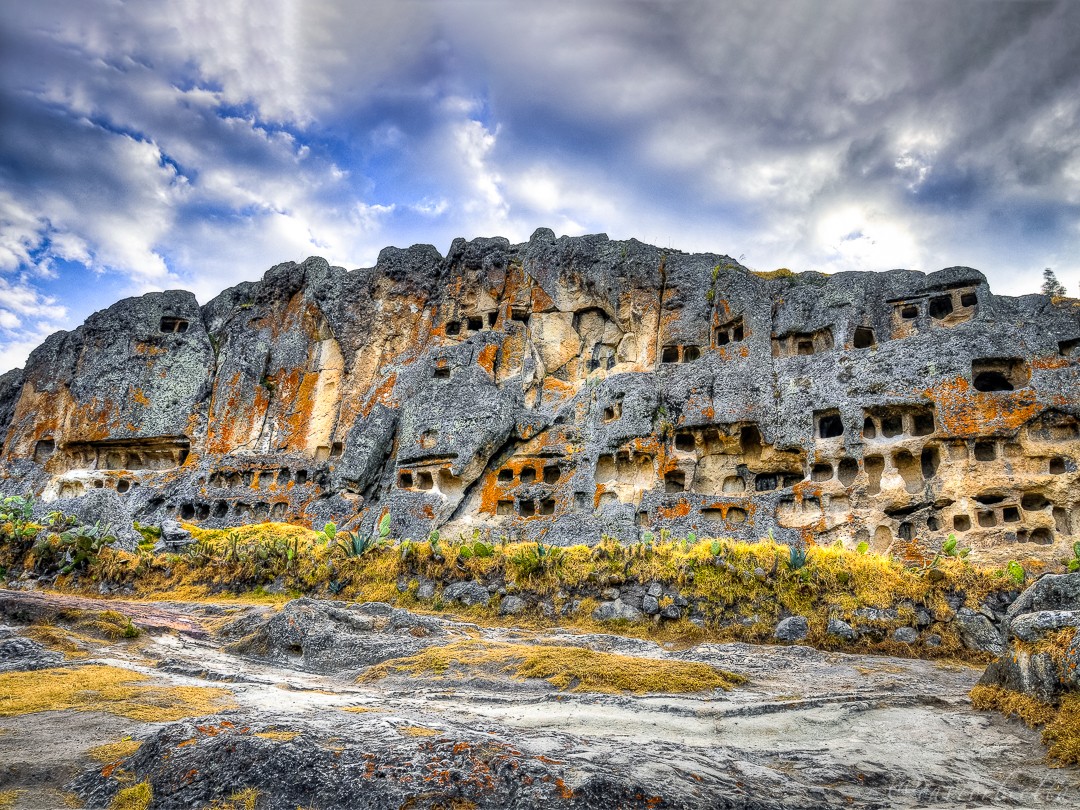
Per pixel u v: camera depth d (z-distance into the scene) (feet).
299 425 157.17
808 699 34.60
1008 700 31.76
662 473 121.08
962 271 118.01
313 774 19.33
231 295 178.50
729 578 60.03
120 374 169.17
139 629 50.11
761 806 20.01
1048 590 37.01
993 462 104.73
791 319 126.52
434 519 126.93
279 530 112.37
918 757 26.55
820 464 115.24
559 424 132.98
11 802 18.99
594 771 20.04
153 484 154.10
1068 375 104.53
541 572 65.41
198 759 20.15
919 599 55.77
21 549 85.25
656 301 136.87
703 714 31.58
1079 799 22.62
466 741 21.29
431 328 153.79
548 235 150.51
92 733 24.47
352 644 46.70
